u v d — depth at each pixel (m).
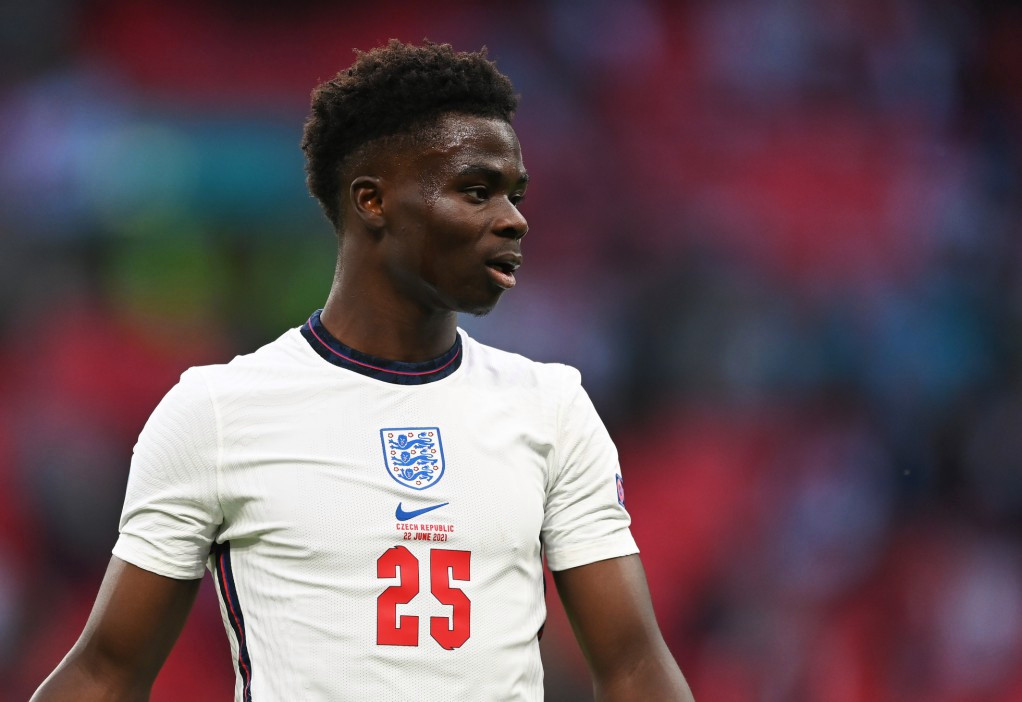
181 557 8.73
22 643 33.31
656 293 42.62
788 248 44.06
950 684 37.91
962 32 47.38
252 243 40.84
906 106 46.47
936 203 45.81
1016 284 45.34
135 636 8.77
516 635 8.63
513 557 8.71
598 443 9.50
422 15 44.66
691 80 45.44
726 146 45.03
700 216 43.94
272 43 43.66
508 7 45.09
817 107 45.91
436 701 8.30
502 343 40.66
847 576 38.81
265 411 8.78
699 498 39.44
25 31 41.16
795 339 42.47
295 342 9.23
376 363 9.03
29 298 38.16
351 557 8.41
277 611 8.45
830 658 37.09
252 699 8.45
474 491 8.70
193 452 8.69
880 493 40.59
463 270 8.82
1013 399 43.16
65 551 34.81
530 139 43.81
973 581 39.72
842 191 45.16
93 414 37.00
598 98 44.81
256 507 8.58
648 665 9.27
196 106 42.25
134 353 38.19
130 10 42.41
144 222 39.94
